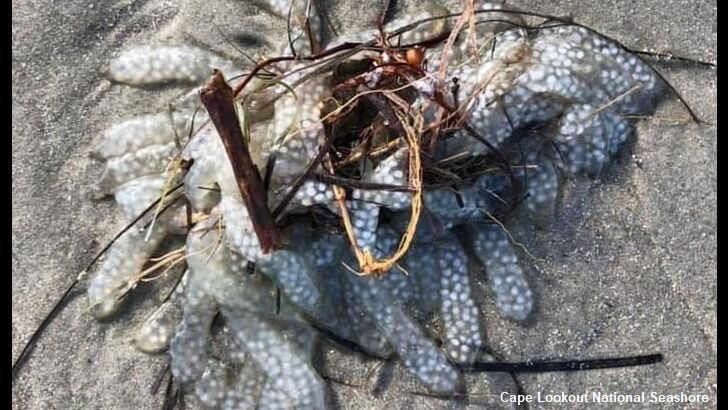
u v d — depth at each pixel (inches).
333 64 20.6
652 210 21.7
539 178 21.3
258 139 20.5
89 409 21.7
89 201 21.7
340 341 21.6
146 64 21.6
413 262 21.4
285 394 21.3
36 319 21.6
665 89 21.6
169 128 21.5
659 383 21.7
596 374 21.7
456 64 21.2
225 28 21.8
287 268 20.6
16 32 21.7
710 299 21.7
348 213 20.3
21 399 21.6
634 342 21.7
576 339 21.7
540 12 21.7
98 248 21.7
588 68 21.0
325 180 20.2
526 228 21.6
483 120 20.6
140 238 21.4
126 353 21.6
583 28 21.4
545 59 20.7
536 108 20.9
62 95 21.7
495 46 21.2
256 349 21.2
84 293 21.6
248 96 20.4
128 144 21.5
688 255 21.7
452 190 20.8
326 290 21.3
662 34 21.7
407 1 21.8
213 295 21.0
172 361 21.4
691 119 21.6
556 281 21.7
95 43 21.8
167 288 21.6
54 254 21.7
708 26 21.7
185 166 21.1
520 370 21.7
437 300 21.6
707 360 21.7
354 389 21.7
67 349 21.6
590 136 21.2
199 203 20.9
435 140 20.3
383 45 20.5
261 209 19.8
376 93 20.3
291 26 21.6
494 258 21.5
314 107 20.3
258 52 21.7
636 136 21.6
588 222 21.6
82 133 21.7
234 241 20.4
